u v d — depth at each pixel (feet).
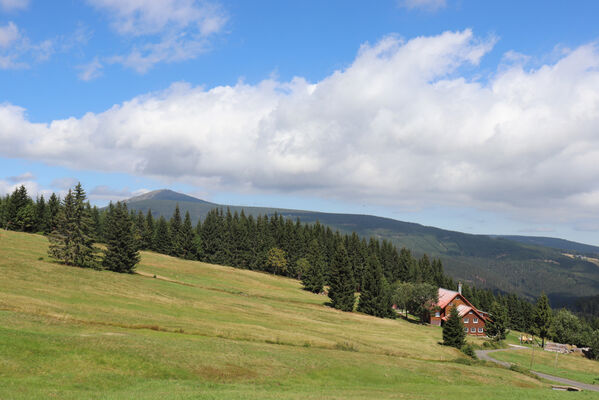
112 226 322.75
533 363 253.65
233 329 171.53
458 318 245.04
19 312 134.31
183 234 520.42
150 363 103.55
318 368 126.11
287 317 242.37
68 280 225.15
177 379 97.60
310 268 442.91
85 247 287.28
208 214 583.99
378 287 365.81
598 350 325.83
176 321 171.32
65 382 82.64
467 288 561.84
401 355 186.50
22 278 206.08
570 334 388.98
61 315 142.51
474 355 228.22
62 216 283.38
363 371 130.21
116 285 240.73
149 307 198.18
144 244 511.40
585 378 218.59
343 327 244.42
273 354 133.08
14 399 67.41
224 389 92.94
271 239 552.00
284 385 105.09
